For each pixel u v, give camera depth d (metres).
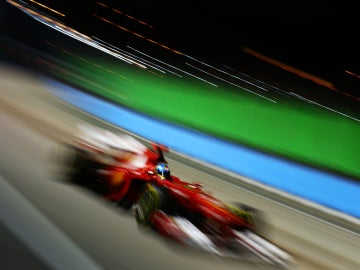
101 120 20.62
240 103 18.30
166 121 18.64
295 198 13.14
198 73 47.97
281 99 39.16
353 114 36.78
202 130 19.17
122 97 24.75
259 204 11.38
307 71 43.69
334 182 12.60
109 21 57.06
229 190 12.22
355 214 11.88
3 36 35.00
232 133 18.05
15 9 38.78
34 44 37.56
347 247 9.31
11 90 20.95
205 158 16.33
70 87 26.45
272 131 16.56
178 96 21.28
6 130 11.09
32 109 16.89
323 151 14.57
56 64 31.34
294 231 9.40
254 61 46.72
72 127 15.27
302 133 15.48
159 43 53.03
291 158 14.51
